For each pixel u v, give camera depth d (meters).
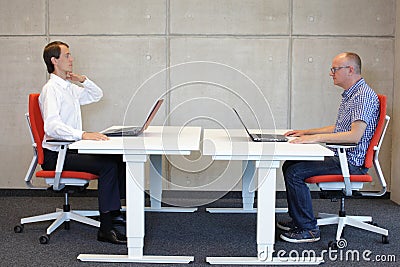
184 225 4.32
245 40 5.21
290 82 5.24
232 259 3.43
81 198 5.30
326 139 3.67
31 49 5.28
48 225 4.33
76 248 3.72
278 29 5.20
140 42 5.23
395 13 5.17
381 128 3.76
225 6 5.19
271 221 3.37
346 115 3.89
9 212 4.75
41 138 3.97
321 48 5.21
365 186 5.35
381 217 4.59
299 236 3.85
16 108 5.34
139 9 5.21
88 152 3.29
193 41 5.22
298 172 3.79
